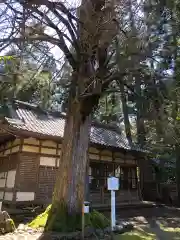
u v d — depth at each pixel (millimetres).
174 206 15391
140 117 8656
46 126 12039
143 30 6195
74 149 6922
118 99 10125
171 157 17562
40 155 11477
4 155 12648
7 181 11539
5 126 10188
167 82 7004
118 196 14234
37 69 6992
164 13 6262
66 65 7574
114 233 6383
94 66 7430
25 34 5535
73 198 6617
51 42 6539
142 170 18531
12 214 9000
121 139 16094
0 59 5793
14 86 6711
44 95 8781
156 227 7922
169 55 6578
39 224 6961
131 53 6117
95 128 15859
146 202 15219
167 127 7793
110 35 6180
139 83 7605
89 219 6781
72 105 7172
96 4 6203
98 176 13953
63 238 5637
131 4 6008
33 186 10953
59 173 6973
